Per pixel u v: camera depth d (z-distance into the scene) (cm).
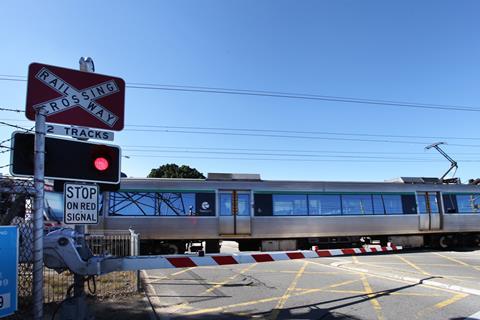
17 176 550
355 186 2130
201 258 677
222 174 1934
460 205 2356
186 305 862
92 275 615
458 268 1412
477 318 727
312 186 2038
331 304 855
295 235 1962
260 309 822
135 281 1043
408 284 1081
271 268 1473
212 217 1852
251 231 1898
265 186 1953
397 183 2233
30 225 659
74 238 591
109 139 634
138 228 1756
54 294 873
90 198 589
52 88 591
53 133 586
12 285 512
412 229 2209
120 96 650
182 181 1852
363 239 2142
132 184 1788
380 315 757
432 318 732
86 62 623
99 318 718
